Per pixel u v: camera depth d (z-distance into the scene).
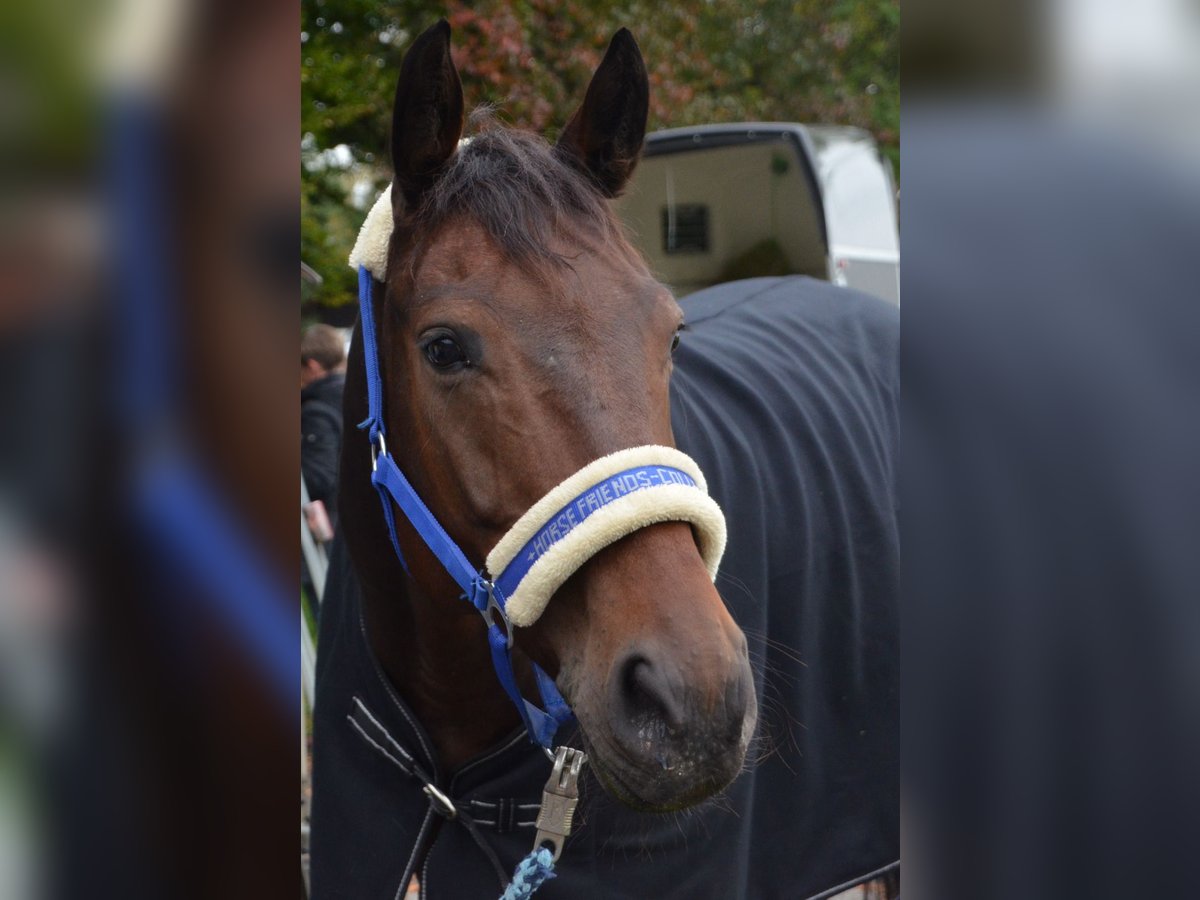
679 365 1.86
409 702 1.49
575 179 1.28
